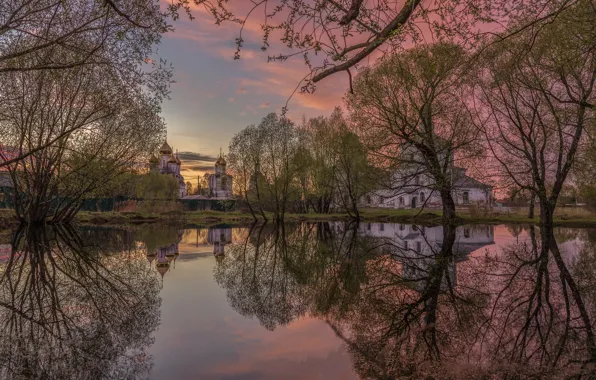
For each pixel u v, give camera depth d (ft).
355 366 13.92
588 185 67.46
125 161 71.82
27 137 59.16
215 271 35.22
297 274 33.73
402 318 19.88
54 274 32.01
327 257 44.14
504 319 19.11
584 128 58.54
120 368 13.98
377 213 151.94
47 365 14.23
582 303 21.80
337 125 125.80
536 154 69.15
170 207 138.00
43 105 57.57
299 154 119.14
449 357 14.51
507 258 39.93
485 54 54.39
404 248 51.42
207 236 74.59
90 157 63.93
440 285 27.55
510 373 12.96
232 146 116.06
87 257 42.14
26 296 24.64
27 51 28.32
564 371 13.07
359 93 73.15
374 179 81.25
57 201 93.04
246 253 48.52
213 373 13.53
